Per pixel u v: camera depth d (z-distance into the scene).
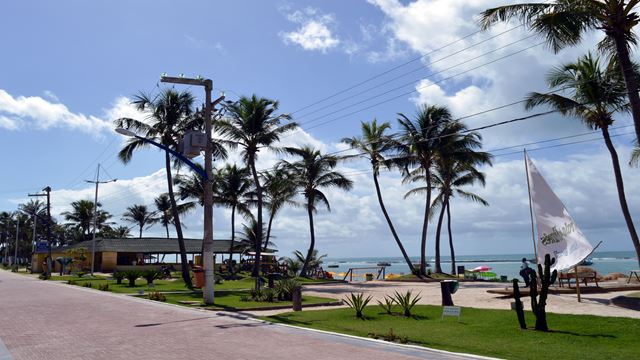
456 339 12.20
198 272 21.72
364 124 44.81
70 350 11.15
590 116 23.81
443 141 41.38
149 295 25.30
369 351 10.85
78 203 87.81
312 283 39.19
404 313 17.19
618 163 23.58
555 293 21.77
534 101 23.36
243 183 51.38
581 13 16.19
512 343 11.55
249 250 56.59
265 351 10.88
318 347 11.37
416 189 49.62
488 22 17.78
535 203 18.17
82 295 27.48
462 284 35.78
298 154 42.56
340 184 46.62
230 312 19.02
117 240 62.50
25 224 116.00
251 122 38.59
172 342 12.13
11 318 17.05
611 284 26.64
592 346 11.02
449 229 54.22
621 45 16.45
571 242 17.47
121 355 10.54
